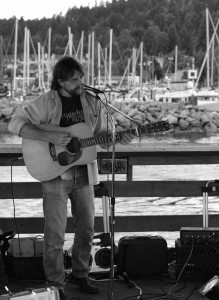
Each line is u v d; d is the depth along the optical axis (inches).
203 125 2315.5
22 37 5629.9
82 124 206.7
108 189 254.7
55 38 5649.6
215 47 3545.8
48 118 205.9
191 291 215.9
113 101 2516.0
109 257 229.8
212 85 3100.4
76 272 216.8
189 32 5890.8
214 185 237.8
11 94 2827.3
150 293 214.1
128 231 254.5
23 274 228.7
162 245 226.1
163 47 5718.5
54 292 165.9
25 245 230.4
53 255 208.2
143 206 593.0
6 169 965.2
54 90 205.8
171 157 257.9
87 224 214.2
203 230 226.2
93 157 208.1
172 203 611.2
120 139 204.2
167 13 6412.4
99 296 212.5
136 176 974.4
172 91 2866.6
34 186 255.3
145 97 2989.7
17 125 204.2
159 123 201.5
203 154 259.3
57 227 207.8
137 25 6456.7
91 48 3464.6
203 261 224.1
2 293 211.2
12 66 3457.2
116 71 4384.8
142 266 225.5
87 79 3090.6
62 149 204.5
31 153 205.8
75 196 212.5
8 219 250.5
